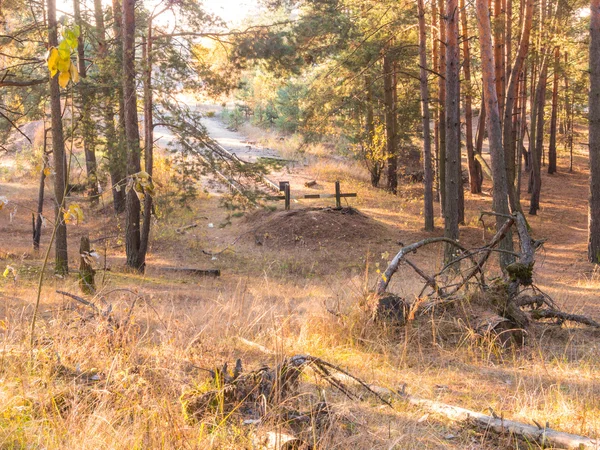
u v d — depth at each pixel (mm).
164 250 25188
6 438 3287
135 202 20703
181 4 19359
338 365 6098
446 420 4539
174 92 19891
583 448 3838
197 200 31328
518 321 7535
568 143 50062
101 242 26938
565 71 32531
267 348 6547
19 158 38719
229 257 24094
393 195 35250
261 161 21125
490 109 17297
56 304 9680
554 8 30078
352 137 38438
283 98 48938
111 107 21719
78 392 4133
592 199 20516
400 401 4926
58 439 3371
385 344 7008
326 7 21766
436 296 8188
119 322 5766
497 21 25141
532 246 8461
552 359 6656
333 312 7754
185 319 7625
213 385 4480
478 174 38406
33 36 21484
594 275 18062
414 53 30953
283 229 26250
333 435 3885
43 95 21844
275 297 12391
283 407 4094
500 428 4246
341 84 27547
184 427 3576
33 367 4723
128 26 19625
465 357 6570
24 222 30656
